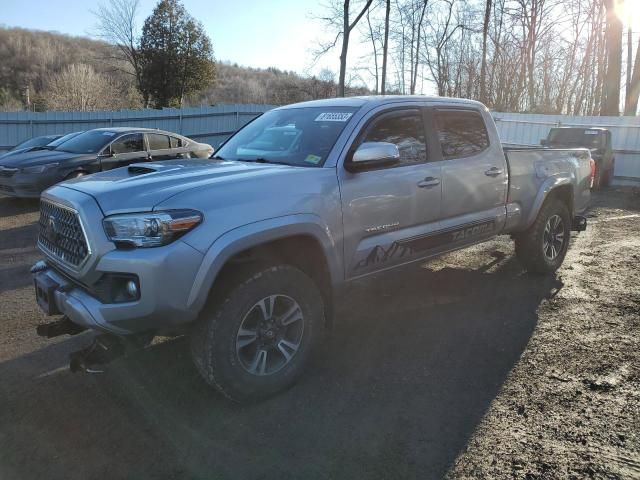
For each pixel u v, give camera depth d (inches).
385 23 834.8
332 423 120.0
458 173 179.8
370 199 150.0
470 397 130.6
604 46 1004.6
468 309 193.3
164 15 1626.5
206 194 118.1
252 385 125.3
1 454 109.3
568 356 153.1
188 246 111.1
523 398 129.7
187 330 123.3
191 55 1683.1
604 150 573.6
